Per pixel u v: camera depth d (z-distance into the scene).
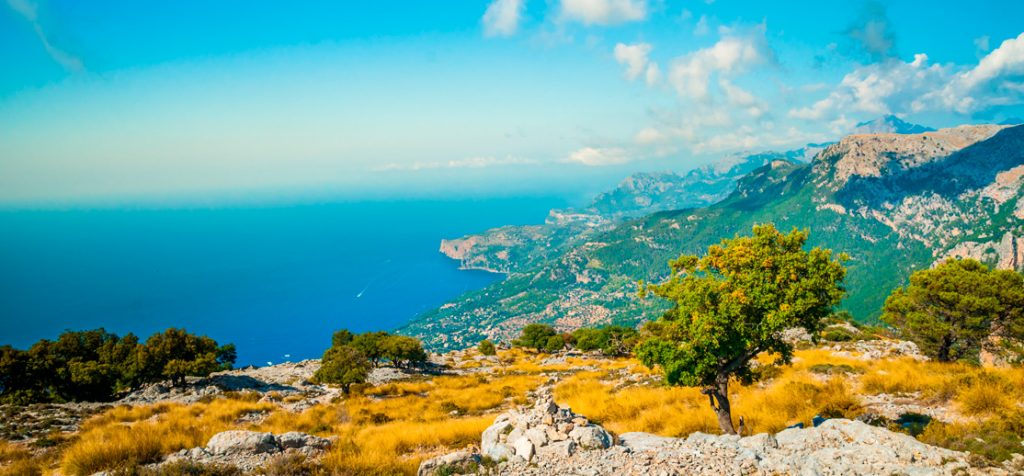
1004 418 14.39
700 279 18.48
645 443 15.21
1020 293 30.84
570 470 12.77
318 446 17.61
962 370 25.31
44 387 40.50
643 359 18.81
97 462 16.23
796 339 50.31
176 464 14.74
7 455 20.19
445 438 19.19
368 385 45.94
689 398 27.02
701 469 12.24
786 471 11.88
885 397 21.64
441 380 53.97
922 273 36.28
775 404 23.19
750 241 18.55
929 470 11.19
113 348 44.84
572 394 35.62
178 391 42.69
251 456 16.28
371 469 14.39
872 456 12.31
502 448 14.73
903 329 37.03
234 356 53.16
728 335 17.30
